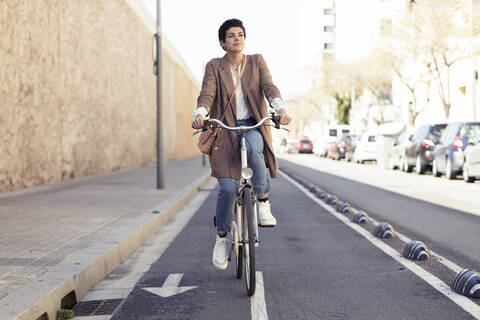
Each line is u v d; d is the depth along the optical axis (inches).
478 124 720.3
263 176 189.6
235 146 188.1
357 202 468.8
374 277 209.5
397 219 364.8
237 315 165.8
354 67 1791.3
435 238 291.0
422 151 834.2
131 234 274.1
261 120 181.8
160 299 185.0
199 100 187.2
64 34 673.0
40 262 211.2
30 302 155.6
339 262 236.8
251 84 189.8
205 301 181.3
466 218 366.0
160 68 551.8
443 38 1154.7
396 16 1353.3
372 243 281.6
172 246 285.3
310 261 239.5
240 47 189.0
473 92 1151.6
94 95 806.5
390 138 1079.0
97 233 276.4
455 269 220.1
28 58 564.7
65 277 183.5
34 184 585.6
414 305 172.6
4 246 243.8
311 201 485.7
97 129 824.3
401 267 225.6
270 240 292.2
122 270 232.2
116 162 944.9
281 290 192.7
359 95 2144.4
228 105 188.9
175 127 1731.1
